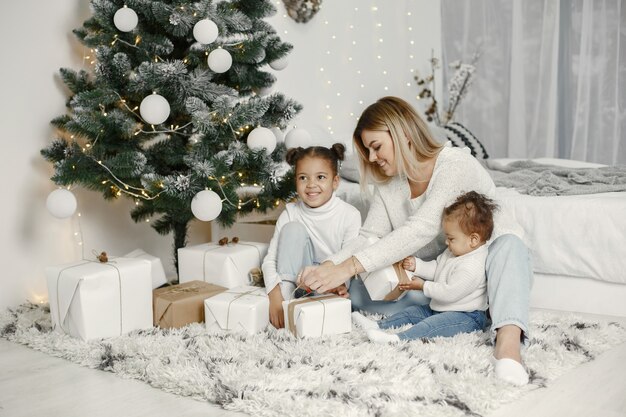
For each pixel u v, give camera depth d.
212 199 2.00
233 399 1.36
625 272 2.05
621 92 4.27
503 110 4.54
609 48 4.25
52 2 2.38
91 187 2.19
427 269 1.90
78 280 1.81
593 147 4.34
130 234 2.67
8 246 2.27
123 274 1.89
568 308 2.19
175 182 2.03
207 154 2.16
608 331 1.81
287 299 2.00
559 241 2.16
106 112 2.20
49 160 2.22
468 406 1.30
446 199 1.83
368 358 1.56
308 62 3.43
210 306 1.89
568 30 4.36
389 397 1.33
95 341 1.82
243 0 2.30
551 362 1.55
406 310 1.92
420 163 1.90
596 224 2.10
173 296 1.98
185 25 2.11
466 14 4.55
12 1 2.26
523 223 2.22
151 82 2.04
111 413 1.37
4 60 2.24
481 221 1.75
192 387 1.44
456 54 4.59
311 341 1.73
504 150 4.57
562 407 1.33
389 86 4.11
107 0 2.12
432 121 4.46
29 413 1.38
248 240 2.77
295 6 3.30
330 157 2.17
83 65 2.49
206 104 2.20
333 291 1.98
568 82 4.39
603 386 1.45
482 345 1.65
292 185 2.35
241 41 2.22
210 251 2.18
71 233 2.46
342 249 1.98
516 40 4.40
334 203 2.19
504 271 1.63
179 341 1.77
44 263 2.38
